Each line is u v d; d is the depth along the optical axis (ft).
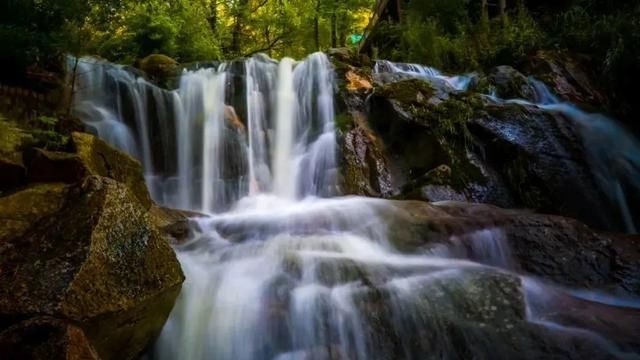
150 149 27.12
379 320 12.28
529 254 16.38
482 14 41.98
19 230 11.93
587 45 33.27
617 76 29.27
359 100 28.99
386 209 19.02
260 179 27.84
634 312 13.29
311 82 30.68
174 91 28.71
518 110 25.76
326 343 12.10
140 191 18.88
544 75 31.50
